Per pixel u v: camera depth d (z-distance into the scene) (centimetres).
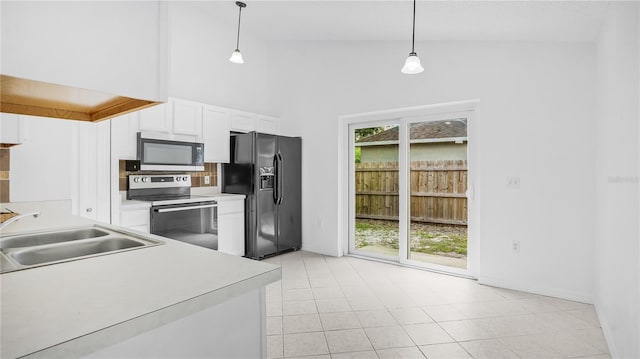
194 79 416
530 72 302
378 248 417
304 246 462
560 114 289
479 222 336
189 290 83
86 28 66
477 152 336
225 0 377
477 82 328
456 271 354
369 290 310
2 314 68
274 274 101
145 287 85
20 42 58
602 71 248
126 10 72
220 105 443
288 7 351
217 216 379
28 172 257
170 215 334
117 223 298
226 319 94
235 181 423
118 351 72
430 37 342
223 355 94
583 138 280
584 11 225
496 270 320
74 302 75
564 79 288
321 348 209
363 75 406
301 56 462
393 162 405
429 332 230
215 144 395
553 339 220
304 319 250
